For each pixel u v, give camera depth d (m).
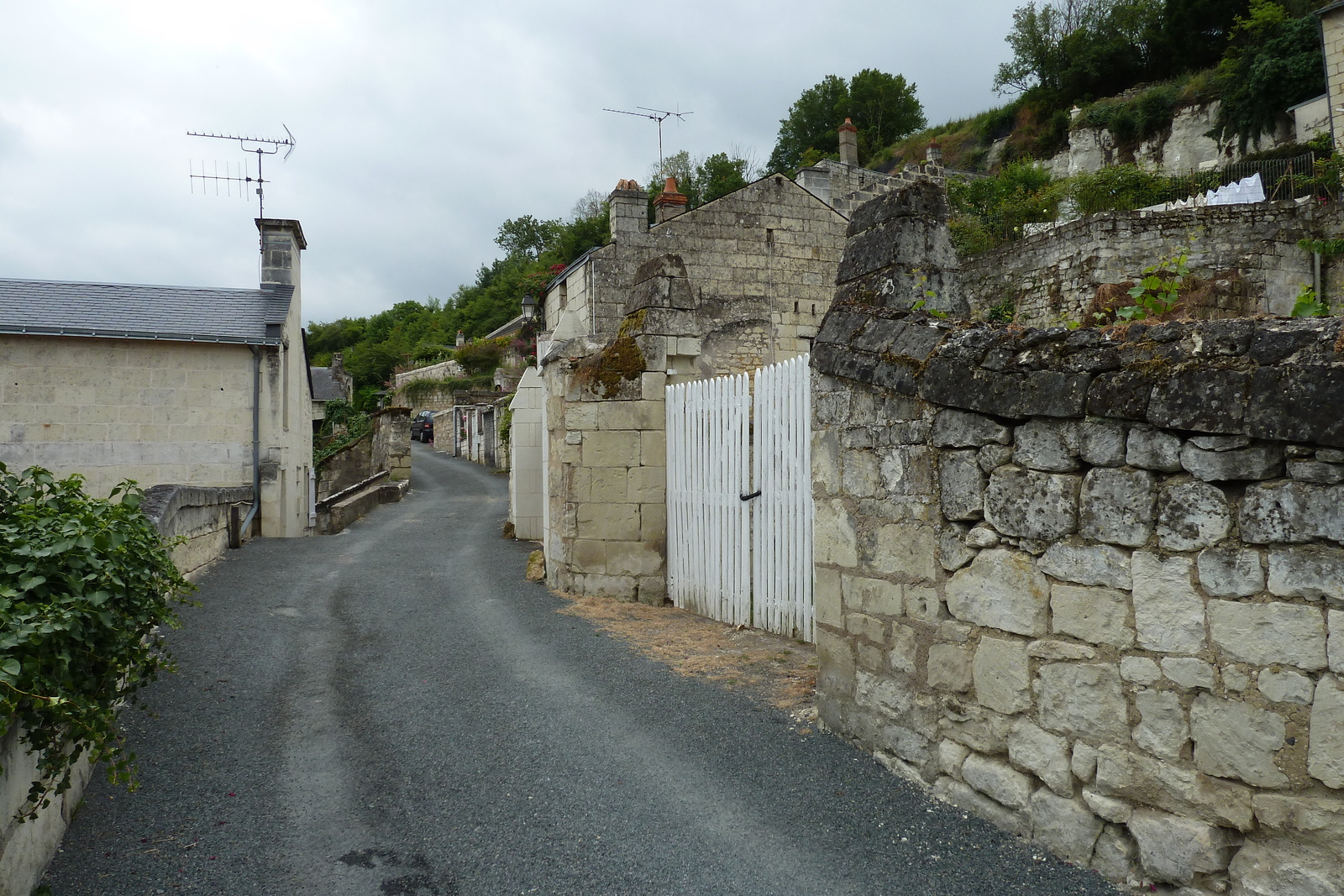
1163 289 3.61
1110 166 22.91
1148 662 2.96
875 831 3.62
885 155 47.53
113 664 3.56
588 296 18.98
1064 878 3.14
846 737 4.59
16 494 3.69
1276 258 14.77
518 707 5.39
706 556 7.86
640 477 8.66
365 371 64.75
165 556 4.27
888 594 4.23
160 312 15.11
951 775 3.83
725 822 3.78
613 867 3.46
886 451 4.22
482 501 21.39
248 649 6.71
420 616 8.02
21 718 2.93
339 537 14.38
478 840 3.71
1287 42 24.48
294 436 16.88
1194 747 2.83
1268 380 2.56
